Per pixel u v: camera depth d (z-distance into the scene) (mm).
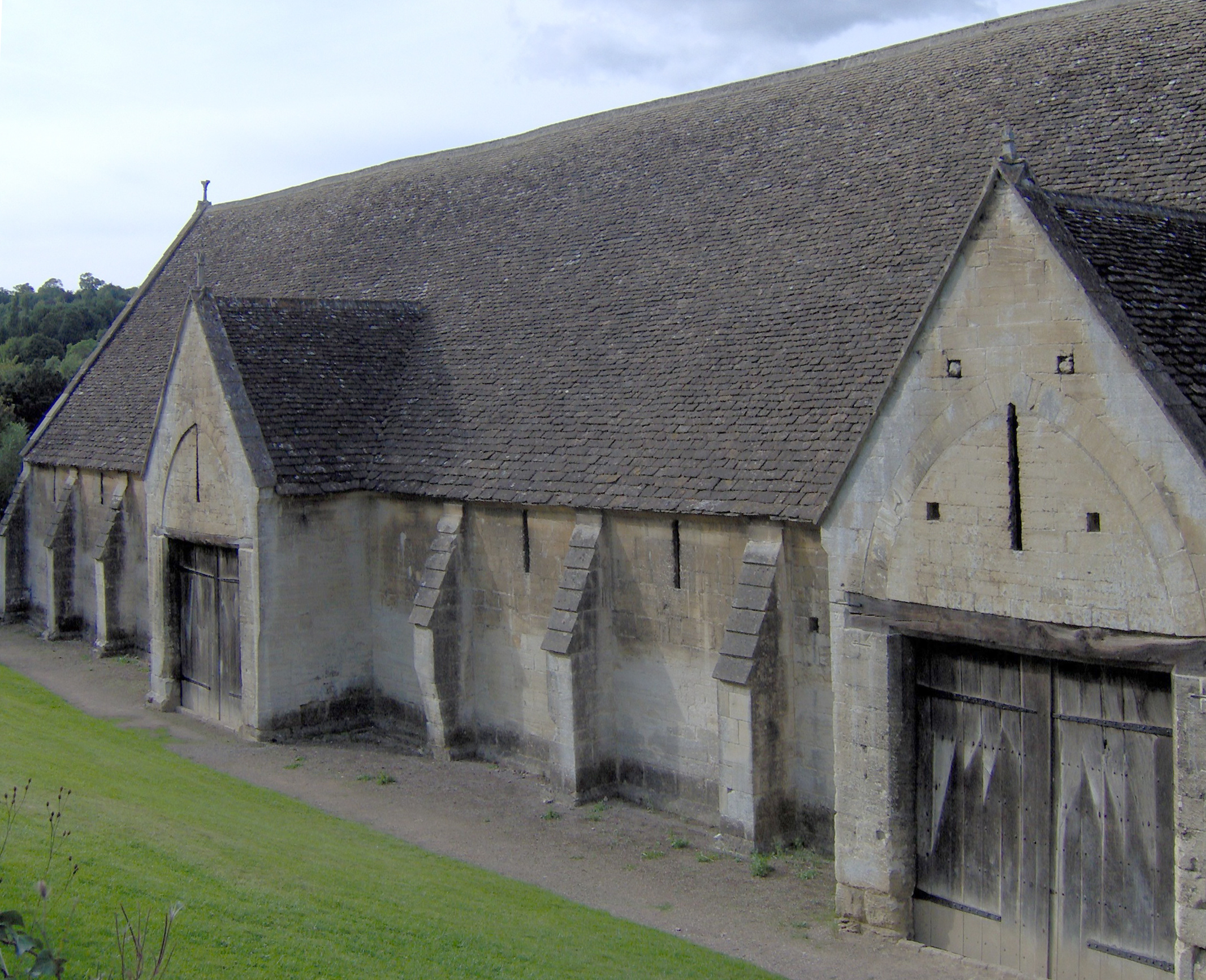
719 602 19344
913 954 14758
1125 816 13148
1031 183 13648
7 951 10609
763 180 26281
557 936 14430
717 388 21016
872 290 20672
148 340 38594
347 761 24047
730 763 18391
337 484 25297
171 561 28156
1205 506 11805
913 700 15141
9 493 46031
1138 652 12469
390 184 38562
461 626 24062
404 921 13906
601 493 20656
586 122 34750
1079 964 13586
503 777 22891
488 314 28406
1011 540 13539
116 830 15430
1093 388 12703
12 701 27734
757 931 15602
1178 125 20188
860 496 15141
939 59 26516
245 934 12352
